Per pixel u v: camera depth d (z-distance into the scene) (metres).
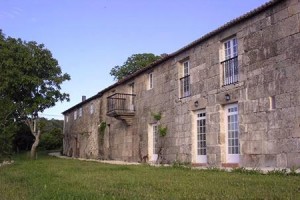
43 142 50.88
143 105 20.97
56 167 16.14
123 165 16.92
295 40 11.26
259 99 12.45
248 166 12.70
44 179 10.21
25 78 27.56
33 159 27.50
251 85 12.84
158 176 10.50
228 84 13.98
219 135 14.30
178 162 16.27
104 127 27.23
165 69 18.80
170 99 18.11
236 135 13.71
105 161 22.89
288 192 6.36
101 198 6.26
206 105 15.20
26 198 6.72
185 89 17.05
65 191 7.22
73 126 37.09
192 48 16.44
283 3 11.77
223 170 12.02
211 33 14.80
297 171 10.29
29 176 11.42
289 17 11.52
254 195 6.16
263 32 12.48
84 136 32.72
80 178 10.30
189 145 16.28
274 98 11.91
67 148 39.25
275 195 6.04
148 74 20.88
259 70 12.53
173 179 9.48
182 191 6.98
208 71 15.23
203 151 15.57
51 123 56.56
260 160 12.22
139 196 6.46
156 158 19.47
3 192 7.75
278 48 11.84
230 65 14.09
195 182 8.59
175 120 17.53
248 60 13.05
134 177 10.27
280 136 11.54
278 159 11.54
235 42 14.07
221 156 14.14
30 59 28.08
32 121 30.33
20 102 28.52
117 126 24.73
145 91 20.83
